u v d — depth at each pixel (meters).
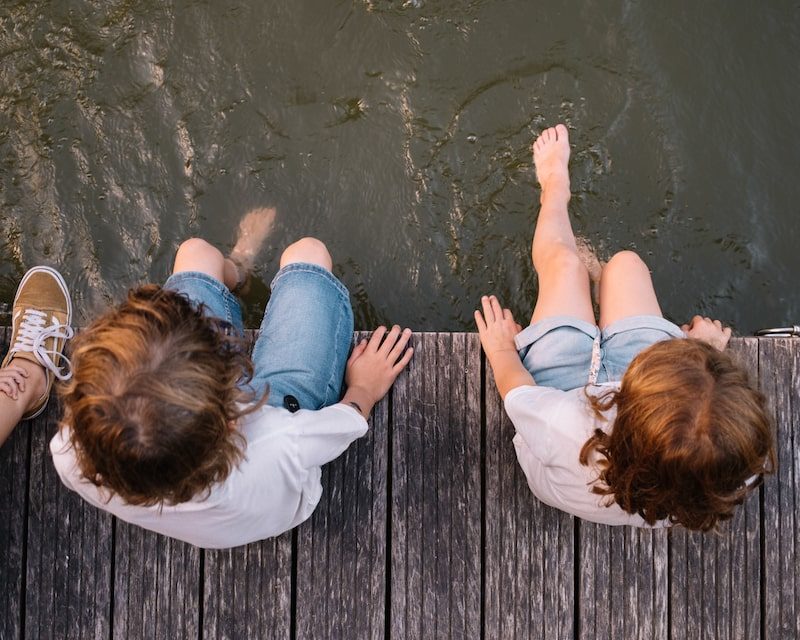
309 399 1.96
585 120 2.61
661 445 1.45
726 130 2.62
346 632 2.17
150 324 1.35
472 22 2.65
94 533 2.18
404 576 2.17
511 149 2.61
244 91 2.67
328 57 2.67
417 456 2.18
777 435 2.20
